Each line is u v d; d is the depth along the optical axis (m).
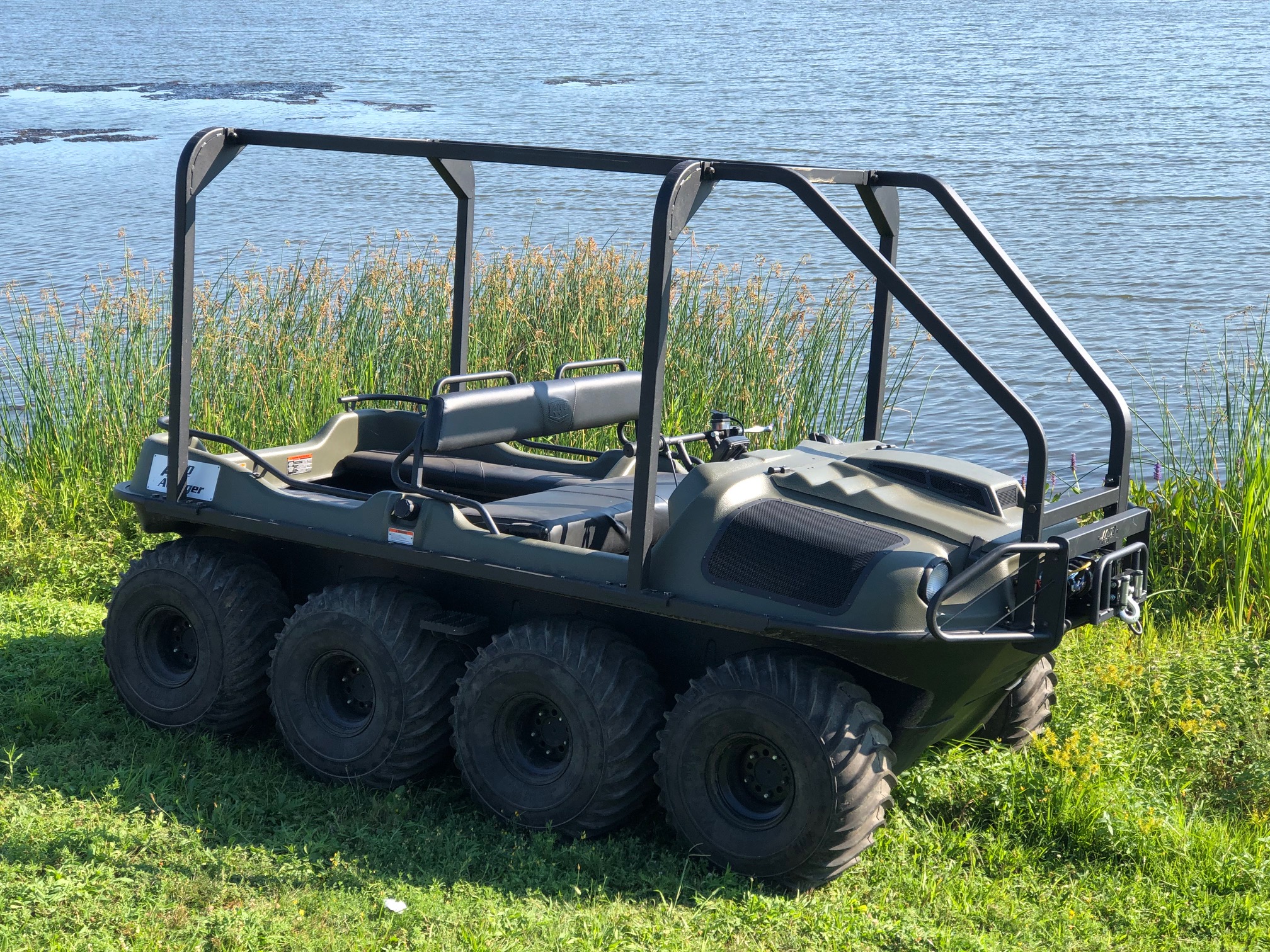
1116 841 4.32
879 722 3.99
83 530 7.88
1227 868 4.19
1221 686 5.43
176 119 38.41
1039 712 4.88
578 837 4.28
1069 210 22.61
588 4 125.69
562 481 5.36
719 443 4.92
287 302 9.72
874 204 4.70
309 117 38.41
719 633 4.27
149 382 8.70
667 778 4.16
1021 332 14.69
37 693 5.34
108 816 4.38
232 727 5.06
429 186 24.89
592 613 4.48
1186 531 6.96
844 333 9.14
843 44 67.50
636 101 41.78
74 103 43.97
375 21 101.62
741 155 29.14
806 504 4.18
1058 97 40.88
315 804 4.61
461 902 3.88
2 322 13.87
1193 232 20.45
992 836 4.41
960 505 4.22
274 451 5.53
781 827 3.97
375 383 8.99
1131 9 91.75
